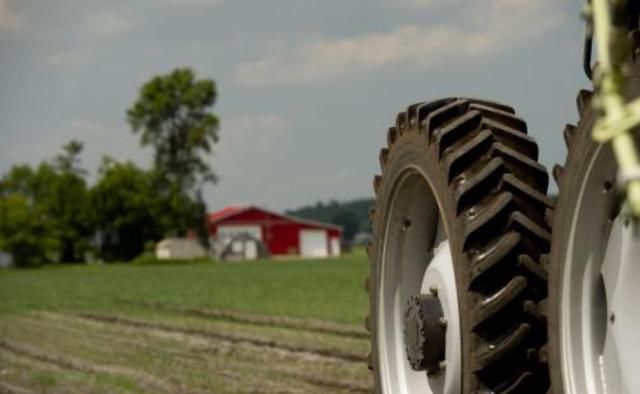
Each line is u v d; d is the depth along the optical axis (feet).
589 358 25.29
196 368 72.13
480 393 28.32
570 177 24.98
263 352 80.79
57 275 320.29
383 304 34.47
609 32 12.07
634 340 23.65
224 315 127.34
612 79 12.09
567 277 25.39
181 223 631.97
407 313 31.17
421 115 31.24
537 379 28.19
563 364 25.58
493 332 28.22
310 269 307.37
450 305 29.81
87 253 632.38
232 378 66.18
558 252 25.68
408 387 33.88
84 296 180.75
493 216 28.30
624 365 23.73
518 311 28.07
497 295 28.02
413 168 31.63
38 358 84.17
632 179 11.64
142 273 317.83
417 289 33.83
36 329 112.68
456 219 28.81
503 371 28.30
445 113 30.48
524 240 28.14
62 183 627.46
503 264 28.19
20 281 262.26
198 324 112.98
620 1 12.51
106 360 79.51
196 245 622.13
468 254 28.43
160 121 636.07
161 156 634.43
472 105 30.71
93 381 67.62
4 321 125.29
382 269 34.50
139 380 67.05
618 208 24.23
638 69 21.93
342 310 127.03
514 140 29.55
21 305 155.33
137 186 629.92
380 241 34.45
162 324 114.62
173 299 167.22
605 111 12.12
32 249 612.29
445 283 30.25
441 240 32.94
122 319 124.36
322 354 77.87
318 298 157.38
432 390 31.86
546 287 28.04
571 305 25.43
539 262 28.12
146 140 635.66
